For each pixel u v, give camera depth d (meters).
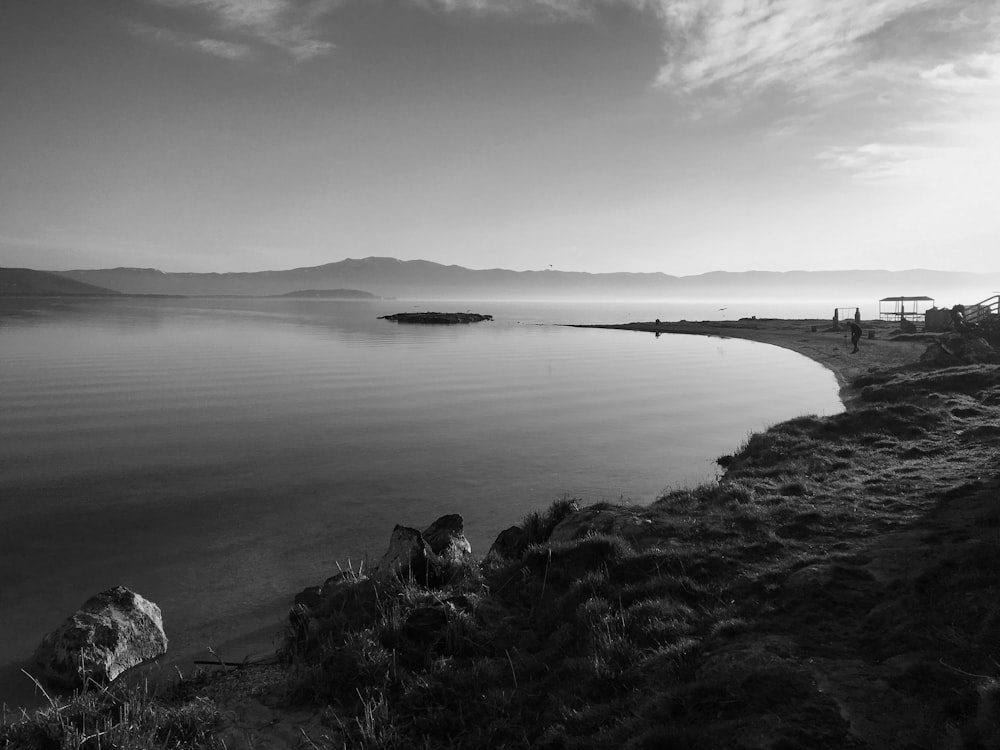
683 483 18.38
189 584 11.94
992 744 4.33
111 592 9.80
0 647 9.62
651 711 5.71
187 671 8.76
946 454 15.02
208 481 19.27
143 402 34.50
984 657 5.46
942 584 7.04
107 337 84.19
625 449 23.16
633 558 9.65
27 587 11.83
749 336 83.50
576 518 12.48
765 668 5.92
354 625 8.88
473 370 50.59
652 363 54.81
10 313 154.25
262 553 13.54
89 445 24.22
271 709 7.22
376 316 184.38
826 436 18.89
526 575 9.89
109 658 8.66
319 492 18.05
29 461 21.72
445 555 11.13
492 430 26.95
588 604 8.23
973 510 9.95
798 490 13.03
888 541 9.19
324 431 26.86
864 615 6.87
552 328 121.94
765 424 27.22
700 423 27.98
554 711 6.32
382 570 10.37
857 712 5.12
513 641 8.19
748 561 9.28
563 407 32.81
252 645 9.52
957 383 24.80
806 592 7.56
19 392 37.69
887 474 13.64
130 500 17.34
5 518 15.81
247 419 29.66
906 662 5.72
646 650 7.00
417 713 6.65
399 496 17.64
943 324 52.69
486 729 6.28
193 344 76.12
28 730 6.58
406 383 42.78
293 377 45.78
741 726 5.16
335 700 7.14
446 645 8.07
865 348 51.06
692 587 8.54
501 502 17.03
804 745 4.80
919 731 4.77
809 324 99.56
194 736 6.63
